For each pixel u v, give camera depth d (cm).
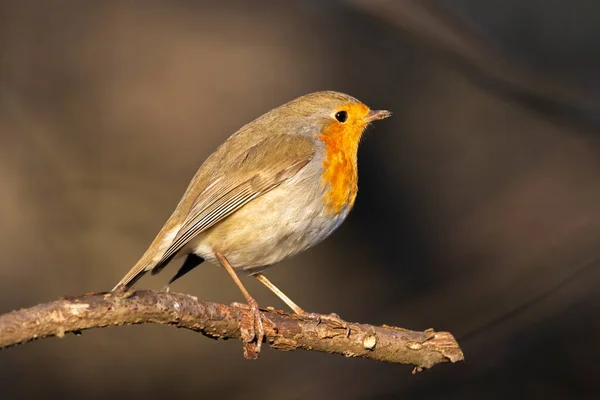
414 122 1323
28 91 1360
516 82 1012
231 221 748
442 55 1014
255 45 1418
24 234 1266
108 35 1417
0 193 1286
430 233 1262
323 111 788
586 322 1088
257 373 1178
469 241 1232
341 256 1277
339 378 1101
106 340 1220
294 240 759
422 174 1302
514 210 1234
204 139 1352
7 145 1319
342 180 768
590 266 1049
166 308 565
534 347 1079
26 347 1202
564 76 1129
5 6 1379
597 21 1280
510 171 1282
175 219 763
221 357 1210
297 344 653
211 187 752
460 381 1079
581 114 1015
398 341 666
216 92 1384
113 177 1321
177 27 1437
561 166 1260
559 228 1170
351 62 1364
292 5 1443
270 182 743
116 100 1374
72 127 1348
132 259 1261
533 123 1301
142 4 1449
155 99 1375
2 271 1239
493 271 1137
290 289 1257
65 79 1377
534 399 1055
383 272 1253
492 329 1092
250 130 801
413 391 1078
